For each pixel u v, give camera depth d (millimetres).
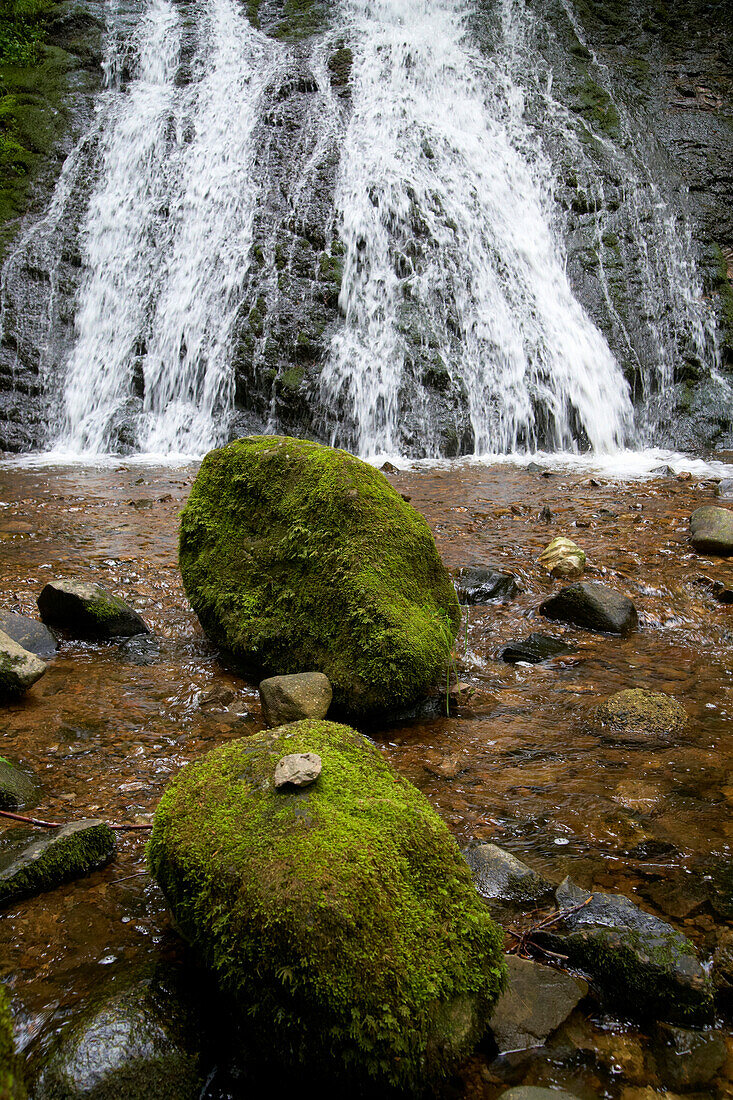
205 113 13039
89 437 10391
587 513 6918
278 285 11031
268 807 2100
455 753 3314
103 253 11695
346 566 3658
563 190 12453
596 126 13430
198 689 3848
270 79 13453
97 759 3203
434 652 3650
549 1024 1983
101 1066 1781
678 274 11961
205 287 11188
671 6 15391
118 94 13570
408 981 1778
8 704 3660
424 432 10094
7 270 11367
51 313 11227
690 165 13102
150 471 8969
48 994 2035
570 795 2984
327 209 11672
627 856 2627
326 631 3664
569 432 10570
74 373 10883
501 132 13125
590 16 15156
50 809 2846
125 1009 1903
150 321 11109
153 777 3074
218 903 1931
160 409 10727
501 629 4648
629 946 2111
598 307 11539
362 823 2043
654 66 14648
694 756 3262
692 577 5312
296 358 10477
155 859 2170
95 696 3762
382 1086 1744
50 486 8062
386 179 11898
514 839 2717
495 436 10289
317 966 1745
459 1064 1871
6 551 5789
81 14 14398
